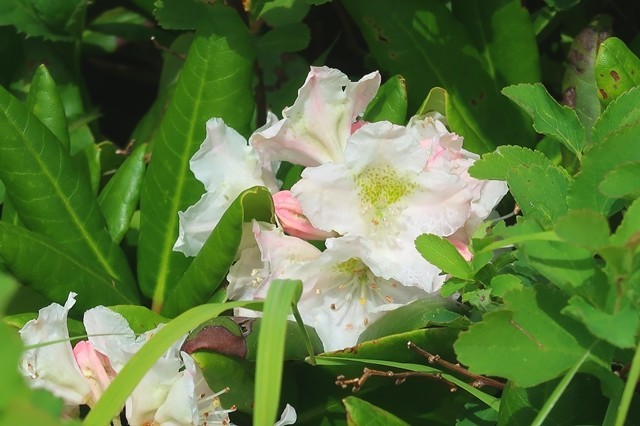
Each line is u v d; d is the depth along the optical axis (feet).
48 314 2.27
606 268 2.13
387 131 2.32
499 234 2.18
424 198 2.34
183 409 2.23
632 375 2.10
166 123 2.55
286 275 2.34
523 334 2.14
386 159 2.33
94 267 2.50
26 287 2.47
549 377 2.13
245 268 2.40
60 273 2.45
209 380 2.31
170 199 2.55
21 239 2.41
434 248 2.28
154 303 2.56
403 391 2.39
